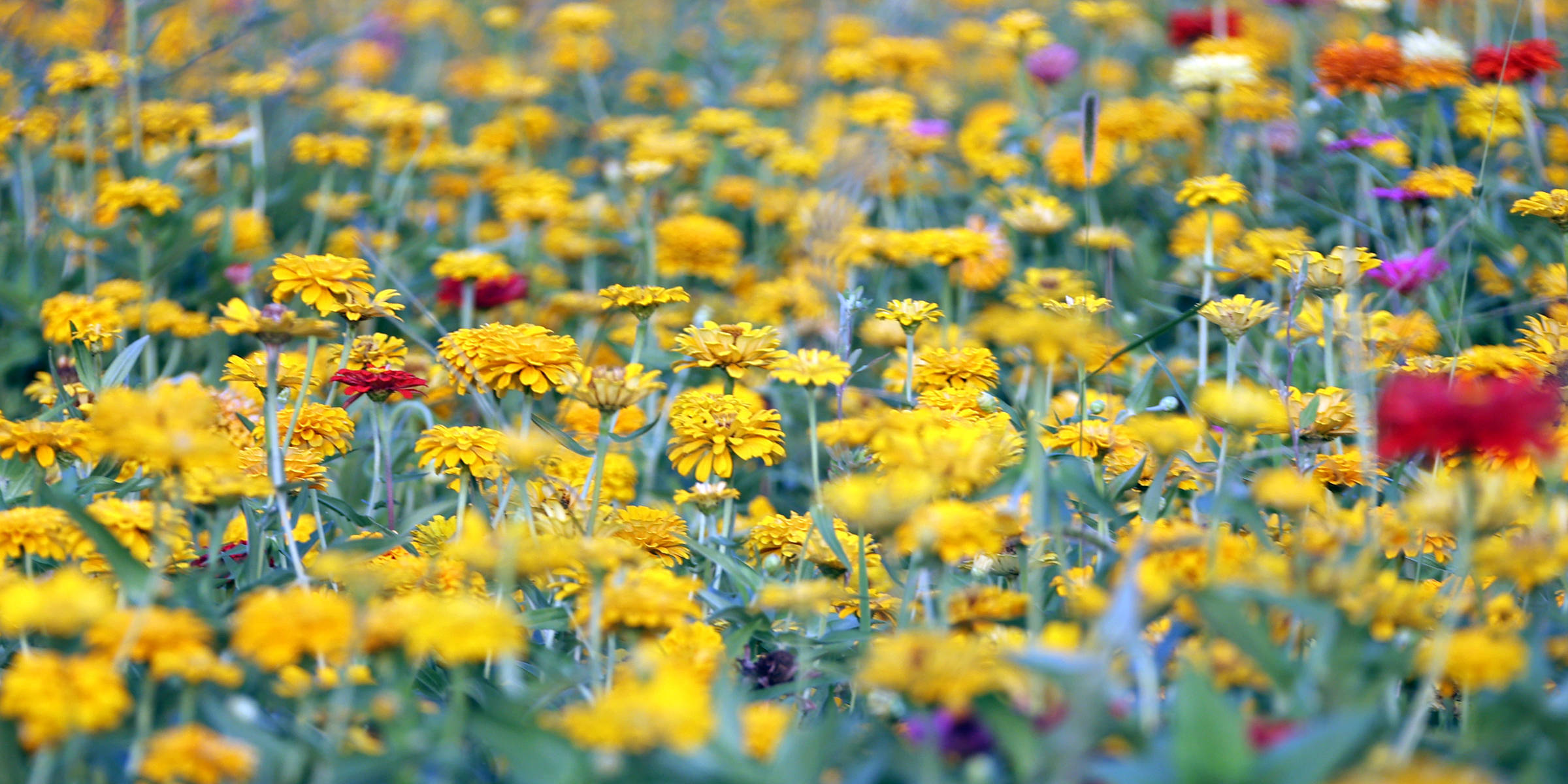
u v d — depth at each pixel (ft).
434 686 10.14
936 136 12.81
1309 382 11.25
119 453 10.07
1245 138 12.52
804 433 11.71
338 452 10.85
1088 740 9.55
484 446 10.54
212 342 11.77
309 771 9.75
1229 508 10.05
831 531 10.36
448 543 10.37
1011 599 10.13
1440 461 10.30
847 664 10.20
